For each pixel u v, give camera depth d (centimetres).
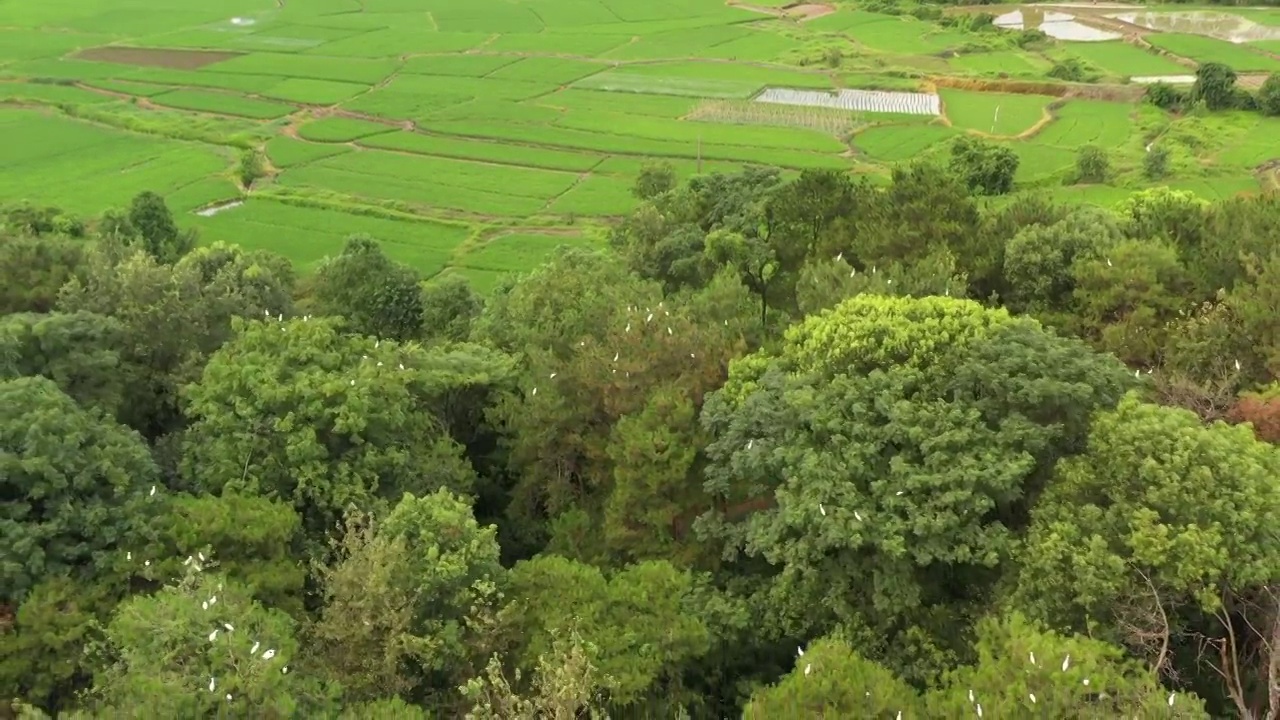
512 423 4538
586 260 6150
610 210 11562
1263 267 4588
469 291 7225
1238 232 5272
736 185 7519
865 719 2694
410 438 4303
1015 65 18625
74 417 3453
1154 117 14975
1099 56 19000
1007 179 11669
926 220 5706
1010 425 3353
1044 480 3412
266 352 4225
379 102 16350
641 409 4269
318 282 7244
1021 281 5375
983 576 3391
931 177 5950
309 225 11169
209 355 4912
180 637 2769
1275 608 2903
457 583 3281
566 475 4606
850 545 3148
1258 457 3070
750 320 5094
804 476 3347
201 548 3347
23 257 5438
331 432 3959
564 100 16588
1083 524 3084
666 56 19975
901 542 3136
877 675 2839
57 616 3030
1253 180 11725
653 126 14925
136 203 9225
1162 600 2939
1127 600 2947
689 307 5078
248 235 10819
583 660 2875
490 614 3319
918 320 3866
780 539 3419
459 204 11844
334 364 4234
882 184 11412
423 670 3158
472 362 4866
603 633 3275
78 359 4119
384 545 3203
